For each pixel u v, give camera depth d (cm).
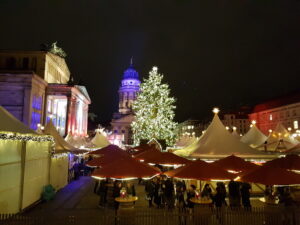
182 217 1102
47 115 5200
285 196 1309
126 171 1226
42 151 1836
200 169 1215
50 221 966
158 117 4816
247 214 1048
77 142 3928
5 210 1290
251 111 8888
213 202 1372
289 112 6500
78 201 1839
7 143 1320
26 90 4328
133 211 1047
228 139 1991
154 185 1697
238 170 1409
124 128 11131
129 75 12238
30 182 1612
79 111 6588
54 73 5888
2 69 4969
